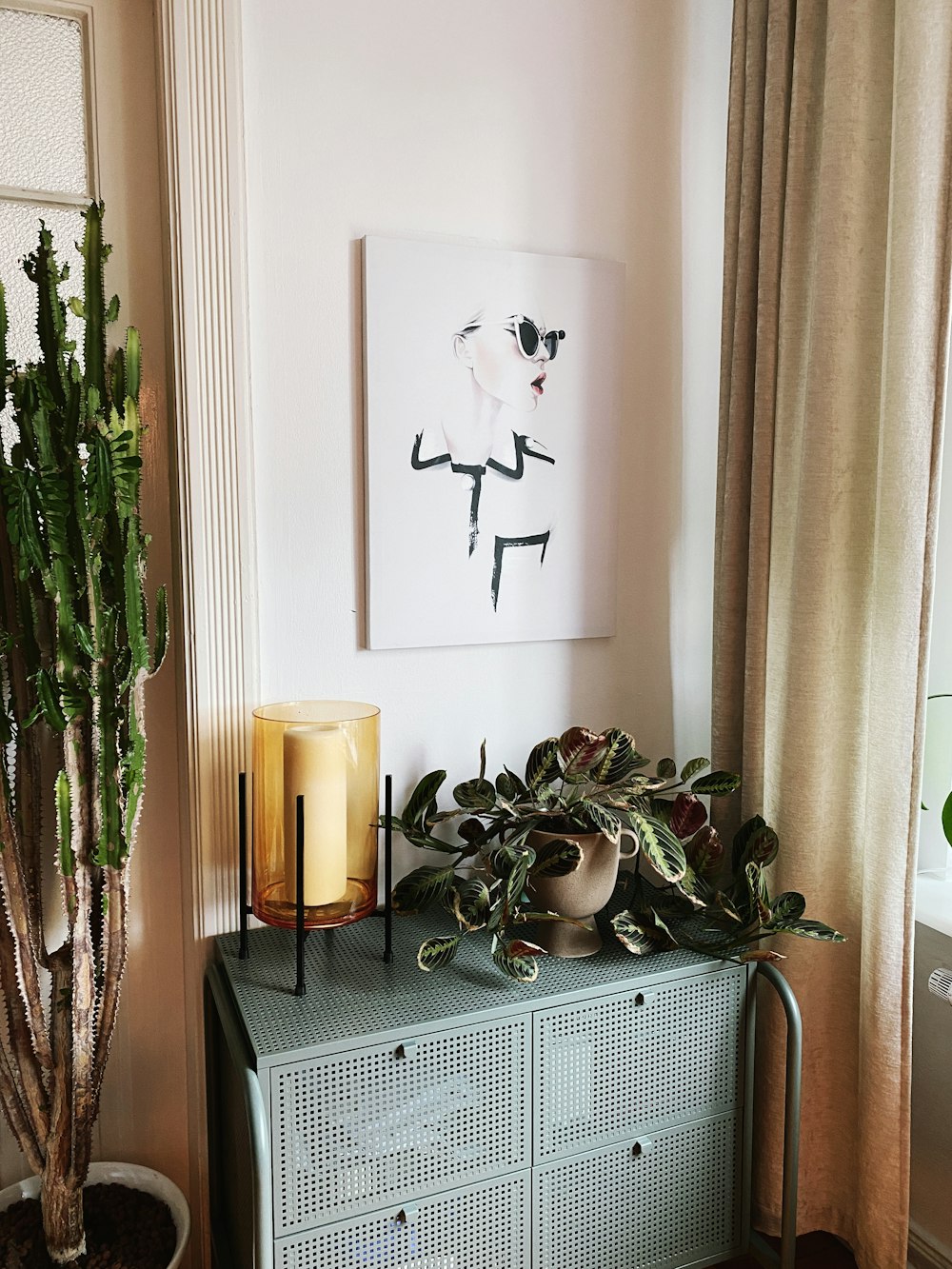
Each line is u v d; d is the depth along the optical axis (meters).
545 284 1.70
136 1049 1.61
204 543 1.49
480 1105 1.36
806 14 1.57
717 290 1.88
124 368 1.31
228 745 1.54
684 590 1.92
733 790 1.65
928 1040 1.70
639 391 1.83
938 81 1.40
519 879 1.39
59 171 1.47
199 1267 1.63
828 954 1.67
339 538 1.61
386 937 1.48
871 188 1.54
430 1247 1.36
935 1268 1.68
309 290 1.54
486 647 1.75
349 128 1.55
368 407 1.58
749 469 1.73
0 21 1.43
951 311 1.43
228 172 1.46
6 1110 1.36
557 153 1.71
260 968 1.45
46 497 1.20
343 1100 1.27
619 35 1.74
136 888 1.59
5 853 1.29
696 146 1.83
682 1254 1.56
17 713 1.34
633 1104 1.49
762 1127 1.71
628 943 1.48
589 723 1.85
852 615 1.61
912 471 1.47
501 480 1.70
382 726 1.67
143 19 1.48
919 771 1.50
